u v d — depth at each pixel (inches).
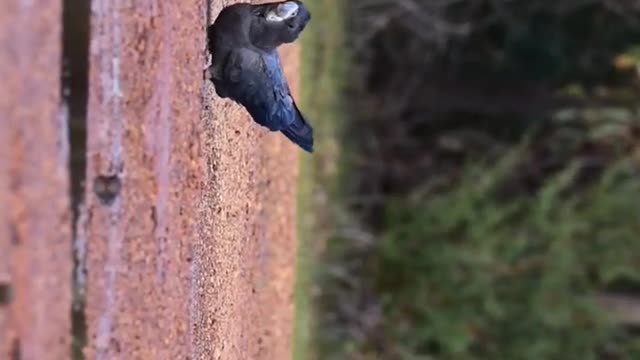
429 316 874.8
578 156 971.3
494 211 872.3
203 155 292.0
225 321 366.3
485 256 863.7
